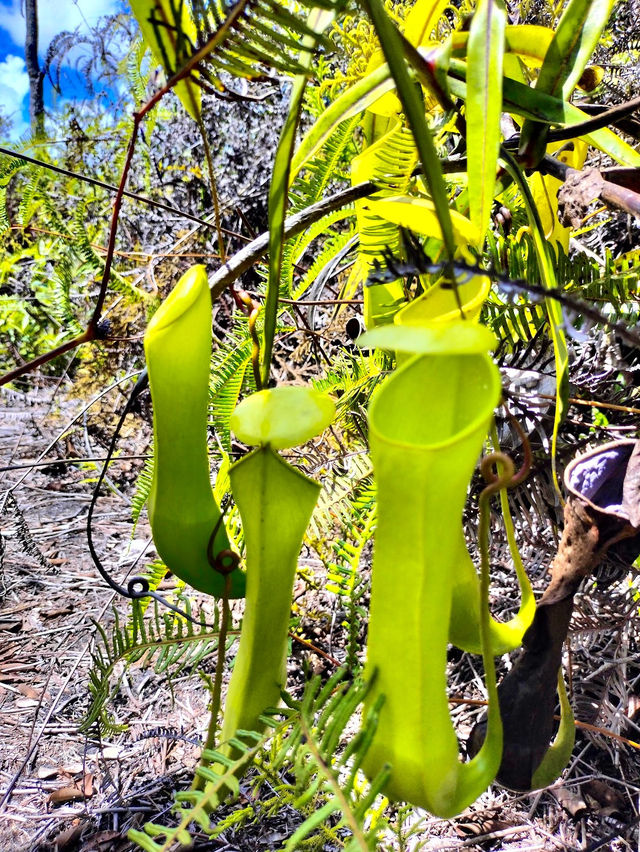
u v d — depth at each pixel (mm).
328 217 1353
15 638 2018
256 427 683
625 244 1433
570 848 1204
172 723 1658
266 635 728
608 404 1178
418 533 529
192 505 776
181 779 1495
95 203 3080
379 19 518
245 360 1346
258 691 745
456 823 1285
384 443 518
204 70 620
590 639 1347
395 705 581
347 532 1410
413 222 704
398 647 565
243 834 1284
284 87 2615
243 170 2834
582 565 883
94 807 1441
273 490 685
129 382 2791
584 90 956
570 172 799
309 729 656
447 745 596
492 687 646
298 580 1835
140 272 2721
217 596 812
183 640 1134
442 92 782
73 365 3512
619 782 1282
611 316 1053
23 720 1714
